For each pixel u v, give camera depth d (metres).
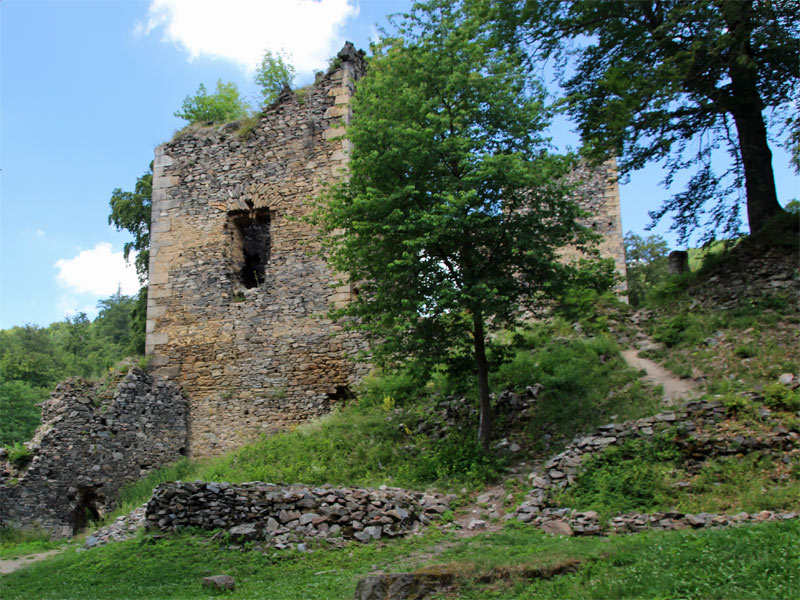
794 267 12.88
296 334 16.42
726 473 8.59
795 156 12.42
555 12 15.50
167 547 8.67
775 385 9.66
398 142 11.60
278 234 17.28
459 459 11.06
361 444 12.55
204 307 17.36
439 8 12.63
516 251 11.08
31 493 13.54
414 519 9.30
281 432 15.67
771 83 14.14
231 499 9.21
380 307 11.89
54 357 40.31
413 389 14.12
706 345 12.15
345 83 17.67
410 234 11.53
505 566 5.97
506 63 12.57
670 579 5.34
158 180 18.69
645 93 13.27
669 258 15.84
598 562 6.10
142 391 15.98
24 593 7.85
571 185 11.48
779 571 5.18
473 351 12.73
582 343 13.41
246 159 18.08
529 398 12.18
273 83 21.77
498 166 11.04
